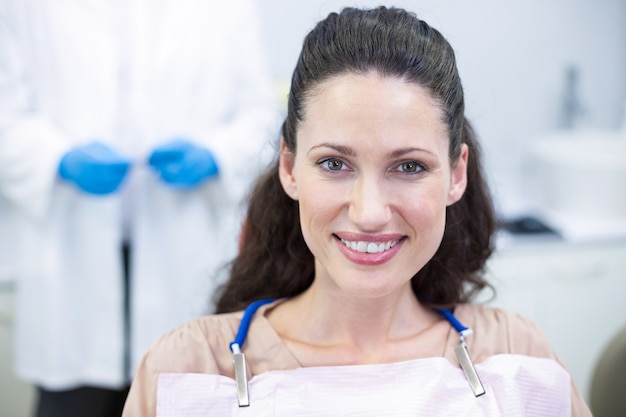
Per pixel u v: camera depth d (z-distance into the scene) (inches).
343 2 78.0
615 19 90.4
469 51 86.2
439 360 33.6
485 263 42.3
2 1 61.0
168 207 65.5
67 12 62.4
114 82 63.7
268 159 45.5
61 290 63.7
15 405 73.2
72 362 64.7
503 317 38.3
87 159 60.7
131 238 67.1
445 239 38.8
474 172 39.3
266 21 81.5
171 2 65.2
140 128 65.4
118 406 70.8
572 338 79.0
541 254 75.5
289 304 37.4
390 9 32.0
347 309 34.4
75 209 63.6
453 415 32.3
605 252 77.0
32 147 61.1
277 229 39.9
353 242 30.3
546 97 90.4
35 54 63.0
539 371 35.3
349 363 34.4
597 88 92.4
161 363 34.7
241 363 33.5
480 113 86.8
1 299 69.7
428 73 29.7
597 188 79.6
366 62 29.3
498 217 56.7
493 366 34.9
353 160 29.5
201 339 35.4
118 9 64.1
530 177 92.0
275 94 74.2
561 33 88.9
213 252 67.6
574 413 36.3
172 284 66.4
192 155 64.1
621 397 38.9
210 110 67.3
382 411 31.6
